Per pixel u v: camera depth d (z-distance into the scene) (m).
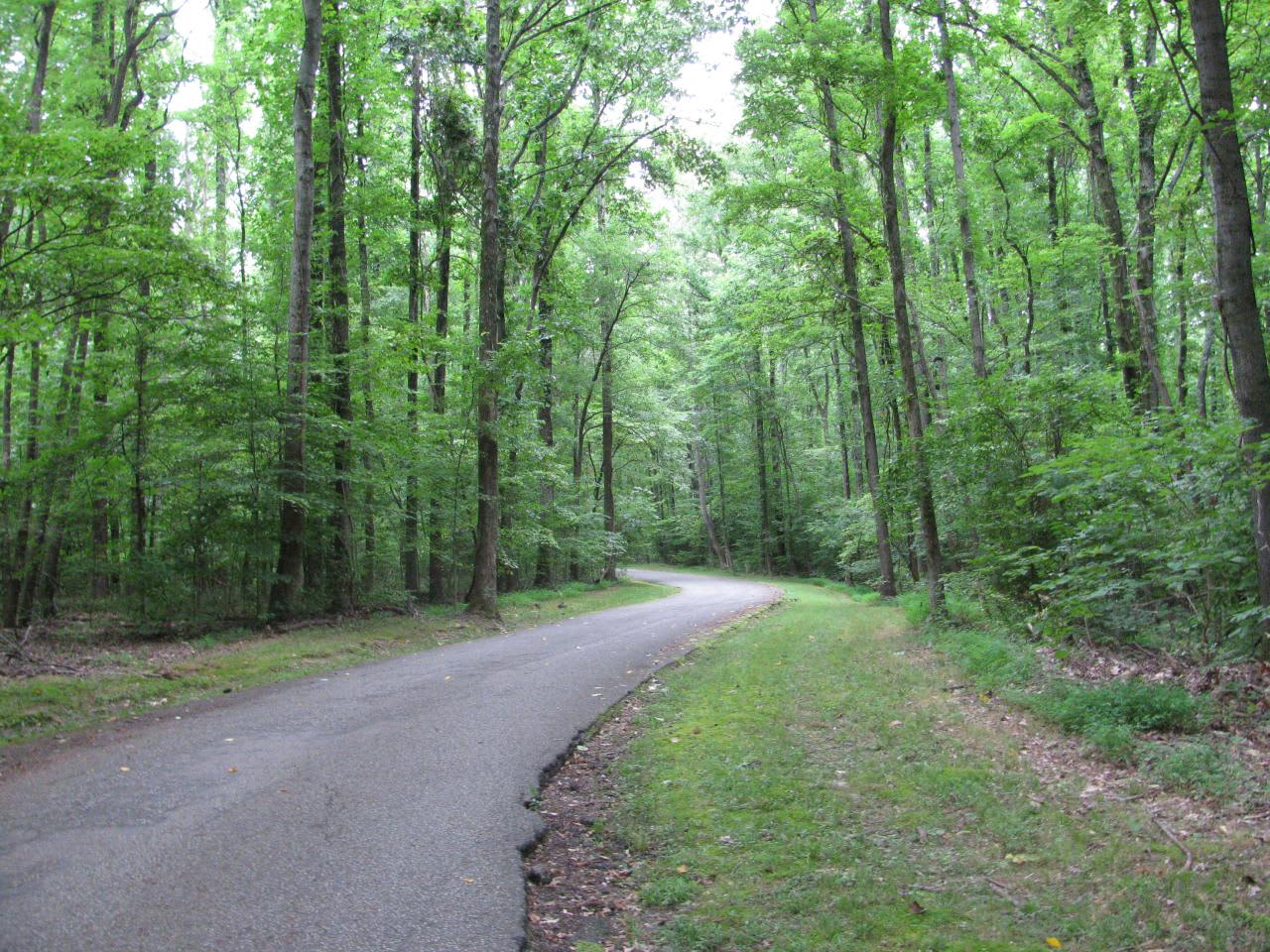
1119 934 3.58
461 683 9.52
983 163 20.75
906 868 4.37
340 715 7.85
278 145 19.09
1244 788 5.04
